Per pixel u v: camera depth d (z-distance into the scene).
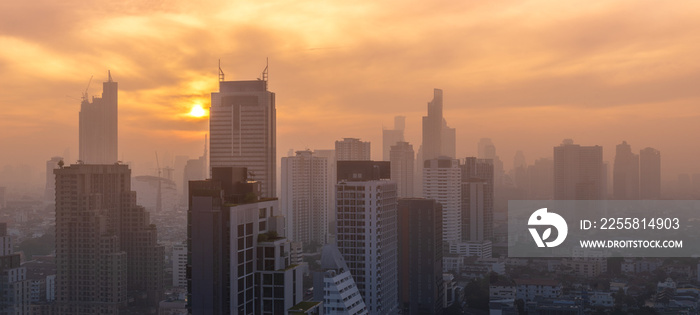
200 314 195.38
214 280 194.12
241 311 199.38
